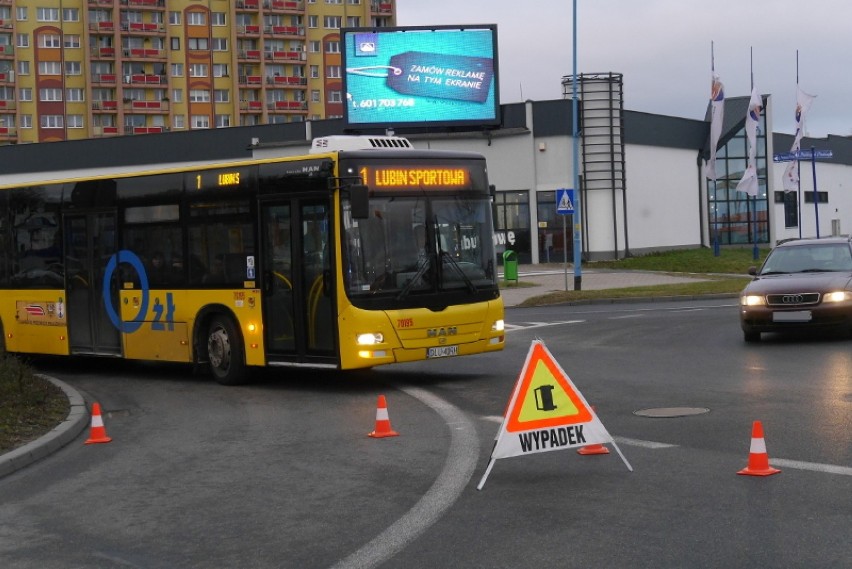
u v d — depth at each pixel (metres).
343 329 14.88
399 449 10.61
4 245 20.38
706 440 10.17
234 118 130.38
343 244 14.90
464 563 6.53
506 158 52.34
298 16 134.00
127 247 18.00
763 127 60.72
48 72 123.00
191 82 128.38
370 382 16.41
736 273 44.50
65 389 15.78
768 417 11.26
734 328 22.09
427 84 50.66
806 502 7.59
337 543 7.20
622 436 10.62
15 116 122.19
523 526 7.34
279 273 15.73
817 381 13.81
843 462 8.88
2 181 59.88
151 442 11.97
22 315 20.05
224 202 16.47
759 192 60.91
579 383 14.84
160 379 18.36
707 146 60.34
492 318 15.87
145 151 58.34
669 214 57.44
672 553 6.49
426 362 18.73
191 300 17.02
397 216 15.22
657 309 29.33
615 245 52.34
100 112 124.25
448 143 52.38
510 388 14.94
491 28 50.78
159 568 6.85
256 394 15.67
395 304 15.02
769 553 6.39
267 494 8.89
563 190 34.50
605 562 6.37
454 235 15.66
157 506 8.70
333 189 14.95
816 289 18.45
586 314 28.66
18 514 8.68
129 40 125.56
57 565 7.05
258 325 16.05
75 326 19.03
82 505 8.89
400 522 7.66
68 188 19.02
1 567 7.06
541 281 41.91
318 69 134.75
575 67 37.34
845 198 79.12
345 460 10.20
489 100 51.03
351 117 50.53
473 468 9.46
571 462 9.44
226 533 7.66
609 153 52.00
